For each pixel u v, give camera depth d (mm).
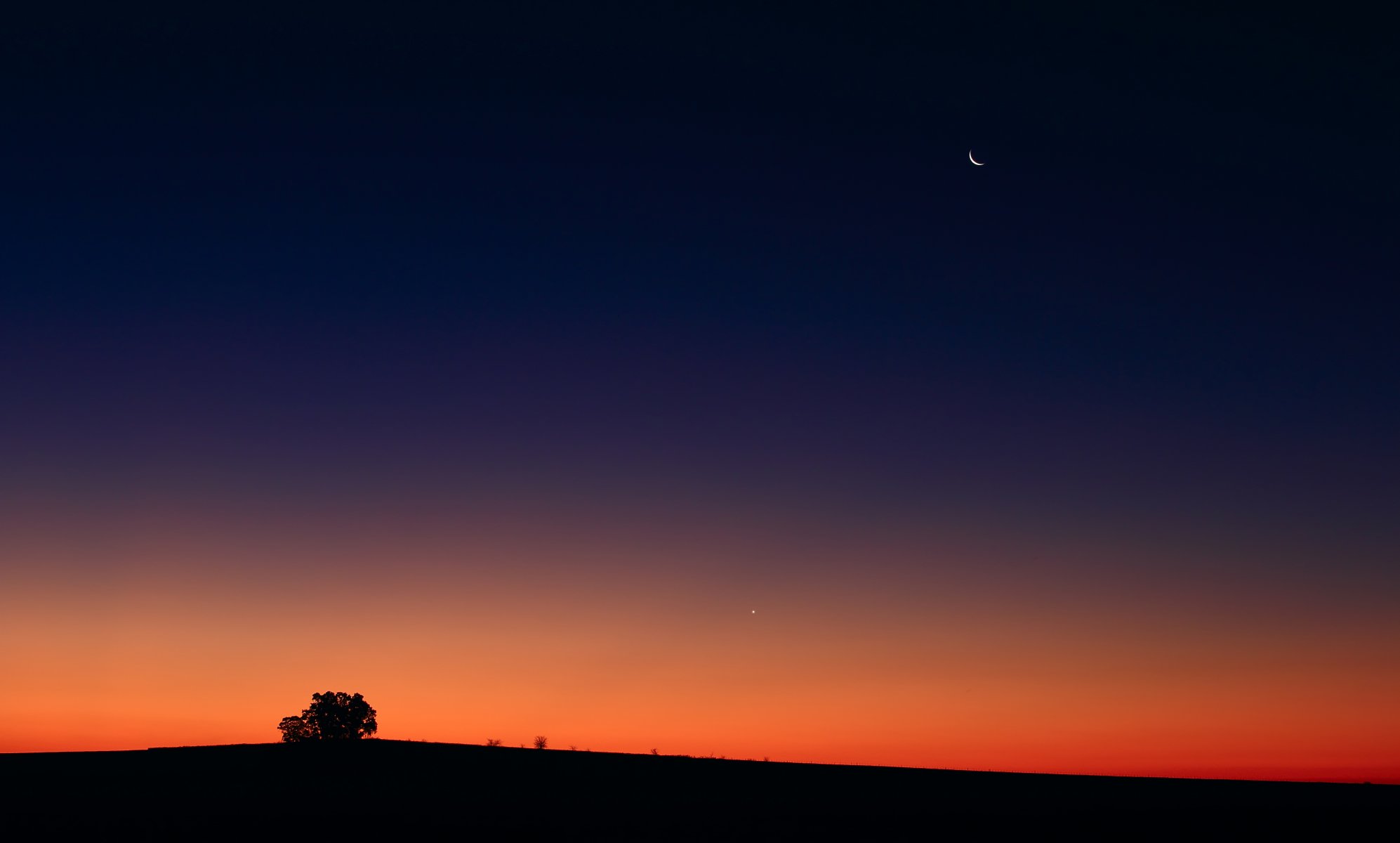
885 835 49094
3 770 73250
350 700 96625
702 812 56469
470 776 73000
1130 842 48188
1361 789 71125
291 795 61000
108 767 75188
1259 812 57594
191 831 47625
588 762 82375
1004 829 51281
